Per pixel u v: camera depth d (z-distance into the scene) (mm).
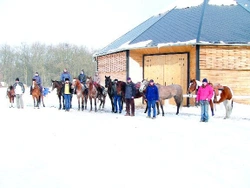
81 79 21219
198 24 22656
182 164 6562
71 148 7992
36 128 11281
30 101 27516
